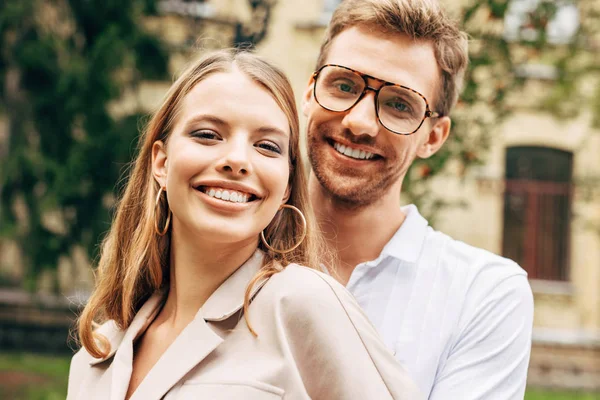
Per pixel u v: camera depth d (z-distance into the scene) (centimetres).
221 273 158
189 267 160
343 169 207
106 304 175
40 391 731
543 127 1025
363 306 206
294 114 162
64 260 759
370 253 215
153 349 163
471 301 201
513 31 472
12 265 966
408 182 414
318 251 182
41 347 912
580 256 1037
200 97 154
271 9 496
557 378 941
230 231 148
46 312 909
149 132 168
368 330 153
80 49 751
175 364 147
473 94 438
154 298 172
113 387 157
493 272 204
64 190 688
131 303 174
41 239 716
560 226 1058
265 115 152
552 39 518
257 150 153
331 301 149
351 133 204
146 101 813
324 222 216
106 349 170
